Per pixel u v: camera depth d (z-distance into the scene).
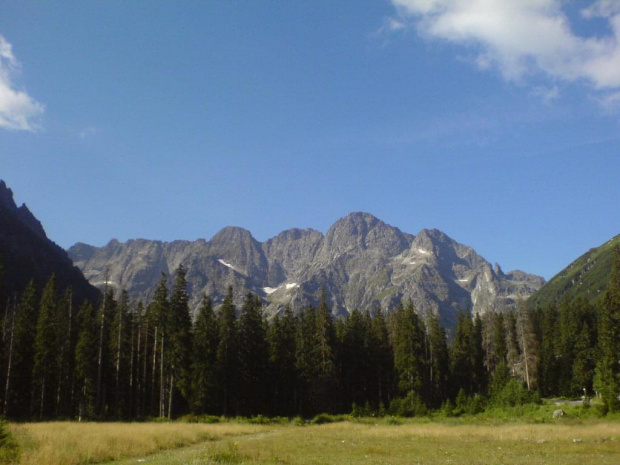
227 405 78.38
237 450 25.78
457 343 103.69
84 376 68.38
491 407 77.50
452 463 24.16
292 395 86.38
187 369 72.69
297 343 90.56
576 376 87.38
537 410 68.19
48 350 68.31
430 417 74.81
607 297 80.81
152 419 65.19
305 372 85.94
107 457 25.00
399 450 30.42
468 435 40.78
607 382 61.34
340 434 44.31
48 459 21.48
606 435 37.50
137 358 78.88
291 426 62.88
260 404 81.56
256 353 82.19
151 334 79.38
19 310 75.94
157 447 30.70
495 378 84.25
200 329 76.31
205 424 55.12
